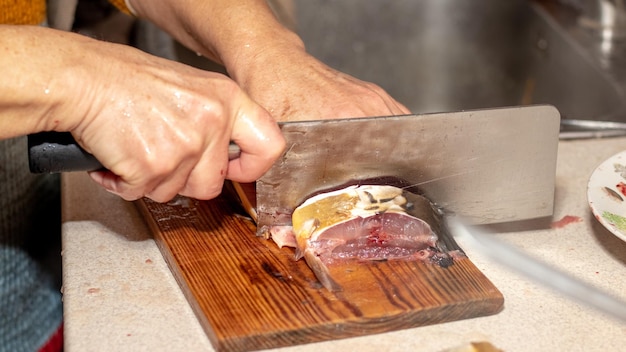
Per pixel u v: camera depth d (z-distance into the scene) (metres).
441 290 0.80
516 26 1.38
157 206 0.90
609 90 1.21
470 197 0.88
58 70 0.73
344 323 0.77
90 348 0.76
